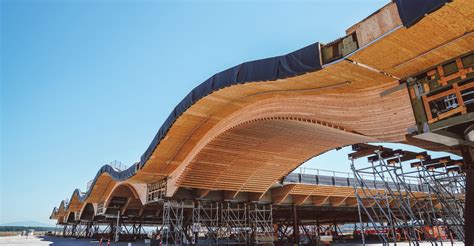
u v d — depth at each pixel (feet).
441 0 17.03
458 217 46.24
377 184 93.15
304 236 184.85
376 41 21.08
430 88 23.77
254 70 34.81
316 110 36.83
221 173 67.82
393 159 46.01
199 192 73.67
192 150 64.28
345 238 147.74
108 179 106.63
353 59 24.07
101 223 195.00
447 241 96.68
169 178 73.77
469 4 17.28
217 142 58.18
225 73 40.40
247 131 53.93
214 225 98.63
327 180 85.71
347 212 116.88
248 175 70.38
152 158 65.98
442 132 24.30
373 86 29.45
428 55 22.33
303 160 67.87
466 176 27.22
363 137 38.14
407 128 27.55
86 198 126.93
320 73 28.43
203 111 52.13
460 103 21.61
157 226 198.39
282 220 138.62
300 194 84.53
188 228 97.71
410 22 18.48
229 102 48.49
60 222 234.99
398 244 94.84
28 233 245.24
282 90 38.88
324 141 57.16
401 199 46.60
